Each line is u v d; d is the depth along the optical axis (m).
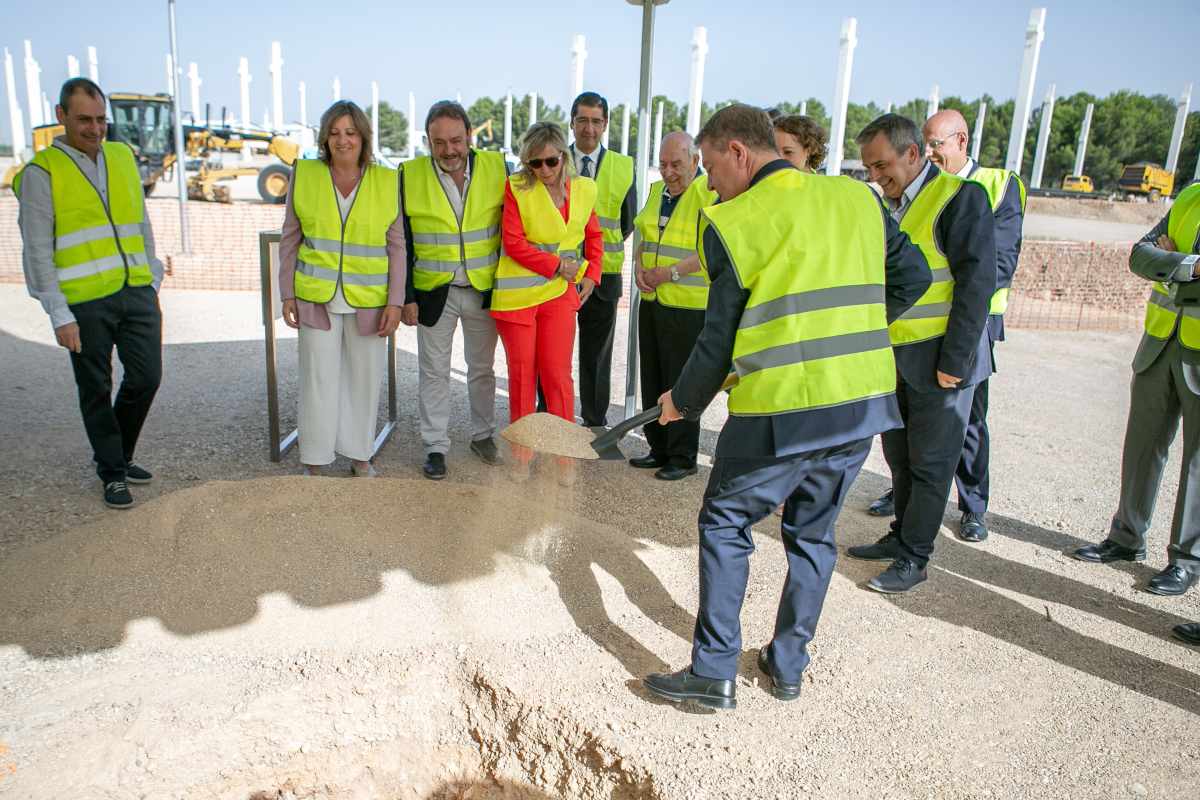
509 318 4.36
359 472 4.53
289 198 4.07
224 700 2.74
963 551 4.11
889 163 3.35
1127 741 2.74
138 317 4.02
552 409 4.61
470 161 4.36
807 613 2.81
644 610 3.38
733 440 2.57
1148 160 58.94
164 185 25.59
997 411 6.82
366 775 2.93
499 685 2.88
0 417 5.23
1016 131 16.00
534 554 3.67
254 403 5.81
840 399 2.50
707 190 4.36
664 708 2.79
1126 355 9.52
